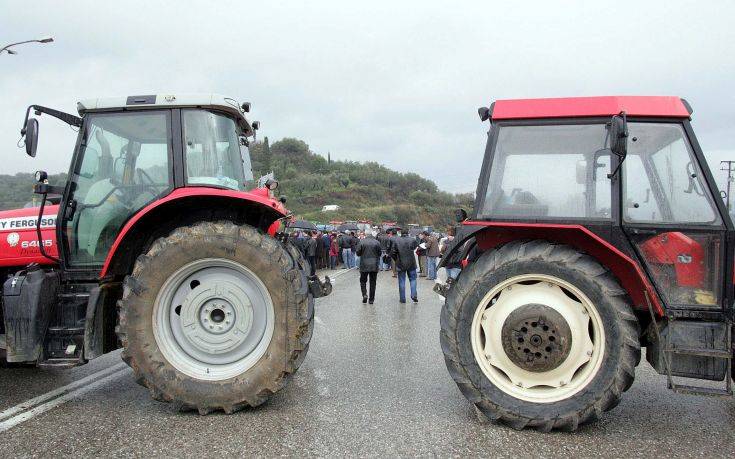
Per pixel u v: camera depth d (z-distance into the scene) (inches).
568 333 128.2
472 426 130.2
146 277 140.9
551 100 140.6
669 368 123.4
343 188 5064.0
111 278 148.7
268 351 140.3
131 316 138.9
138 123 163.3
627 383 123.4
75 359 143.1
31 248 169.5
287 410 141.7
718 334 121.4
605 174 134.6
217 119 167.8
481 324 136.5
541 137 140.8
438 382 171.5
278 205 169.6
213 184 161.2
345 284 585.3
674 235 129.0
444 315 137.8
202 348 144.4
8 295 142.6
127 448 114.9
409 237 413.1
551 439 122.3
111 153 163.9
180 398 136.8
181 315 145.2
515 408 127.6
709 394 119.0
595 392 123.7
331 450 114.0
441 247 586.6
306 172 5693.9
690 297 126.7
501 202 141.3
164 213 158.1
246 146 201.0
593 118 137.1
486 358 135.3
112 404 147.6
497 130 143.9
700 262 127.0
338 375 180.5
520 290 135.5
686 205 129.9
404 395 156.3
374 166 6072.8
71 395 156.6
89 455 110.9
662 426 132.0
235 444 117.2
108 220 162.2
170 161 160.2
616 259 133.7
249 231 144.8
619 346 124.0
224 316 145.0
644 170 133.0
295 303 141.4
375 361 203.0
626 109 134.0
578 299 131.0
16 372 187.0
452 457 111.0
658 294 127.8
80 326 147.3
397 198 5349.4
